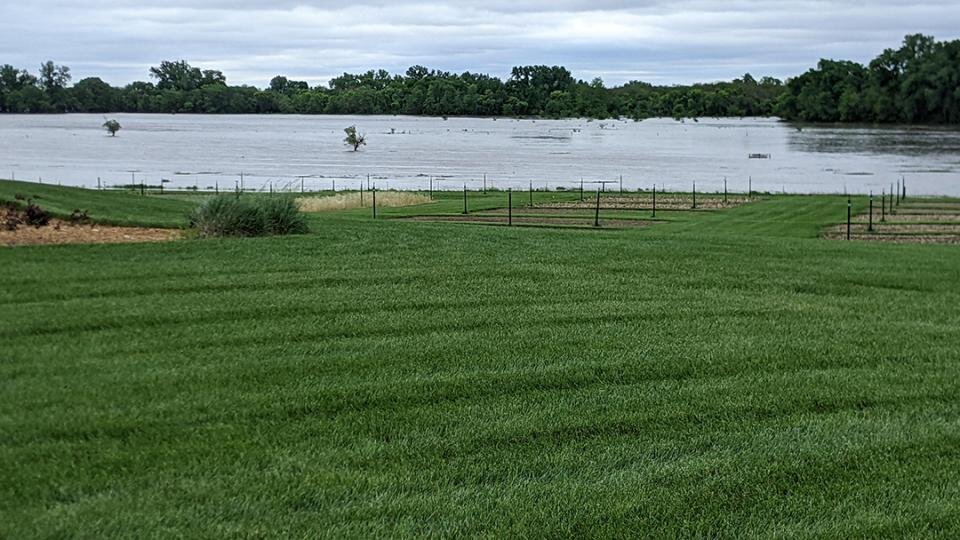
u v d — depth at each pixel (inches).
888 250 553.9
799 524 181.0
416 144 4571.9
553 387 256.2
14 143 4156.0
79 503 173.9
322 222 573.0
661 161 3213.6
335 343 287.6
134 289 339.6
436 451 209.2
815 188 2025.1
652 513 182.9
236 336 288.5
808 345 308.3
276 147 4220.0
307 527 170.6
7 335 273.1
